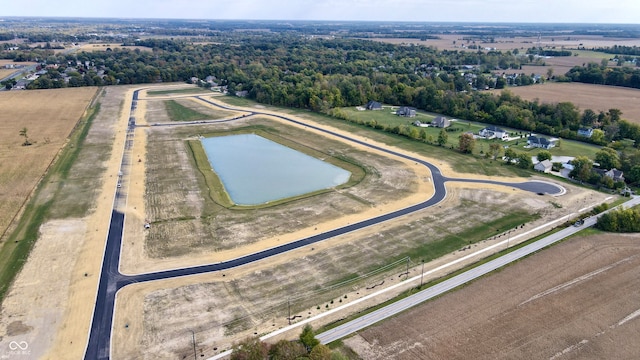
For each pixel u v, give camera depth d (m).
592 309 55.84
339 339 50.56
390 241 73.00
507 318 54.09
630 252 69.88
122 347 49.28
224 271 64.25
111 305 56.44
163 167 109.00
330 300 57.69
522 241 73.06
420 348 49.12
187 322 53.44
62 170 105.38
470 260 67.31
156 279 62.12
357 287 60.50
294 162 116.50
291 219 81.25
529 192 94.12
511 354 48.28
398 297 58.28
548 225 78.88
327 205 87.56
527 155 110.12
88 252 68.94
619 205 87.62
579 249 70.62
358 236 74.69
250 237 74.31
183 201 88.94
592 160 113.62
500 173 105.88
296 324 53.12
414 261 67.06
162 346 49.44
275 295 58.75
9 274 62.75
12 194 90.44
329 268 65.06
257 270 64.56
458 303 56.97
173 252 69.31
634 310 55.69
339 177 105.12
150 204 87.31
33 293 58.53
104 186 95.81
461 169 108.50
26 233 74.62
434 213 83.62
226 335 51.25
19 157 113.50
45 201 87.69
